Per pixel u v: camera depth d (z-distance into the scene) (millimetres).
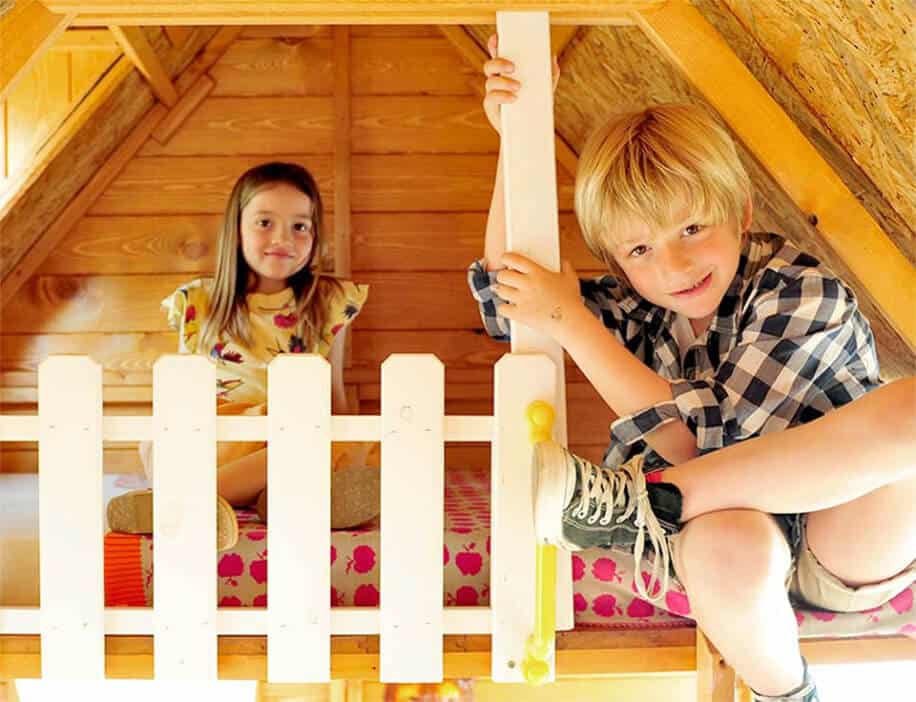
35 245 2648
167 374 1485
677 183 1476
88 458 1496
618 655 1552
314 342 2234
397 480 1506
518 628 1524
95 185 2656
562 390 1532
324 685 1641
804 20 1480
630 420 1475
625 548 1525
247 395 2158
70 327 2695
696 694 1603
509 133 1526
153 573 1541
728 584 1343
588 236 1646
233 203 2229
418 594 1519
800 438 1354
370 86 2723
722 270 1522
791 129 1646
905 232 1657
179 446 1491
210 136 2699
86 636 1514
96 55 2314
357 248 2732
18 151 2328
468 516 1808
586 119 2500
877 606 1532
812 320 1474
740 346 1491
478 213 2742
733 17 1619
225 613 1519
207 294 2246
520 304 1500
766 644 1360
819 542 1474
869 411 1331
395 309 2742
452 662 1561
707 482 1384
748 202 1584
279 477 1495
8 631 1521
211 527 1501
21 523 1803
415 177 2732
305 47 2701
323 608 1512
